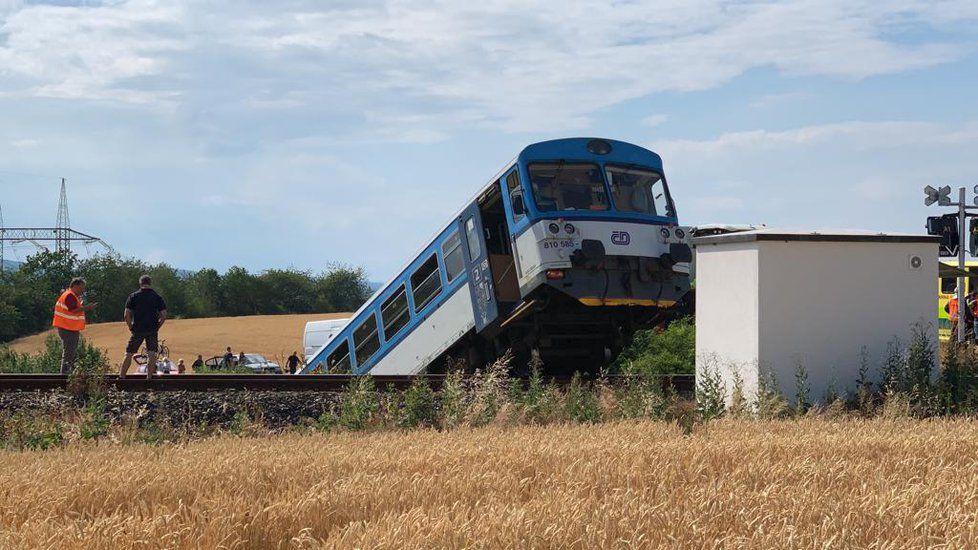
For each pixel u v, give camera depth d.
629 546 6.77
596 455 10.77
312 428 15.90
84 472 10.22
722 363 17.48
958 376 16.70
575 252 20.88
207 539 7.44
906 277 17.59
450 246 23.50
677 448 11.08
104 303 113.56
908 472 9.47
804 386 16.70
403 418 16.33
